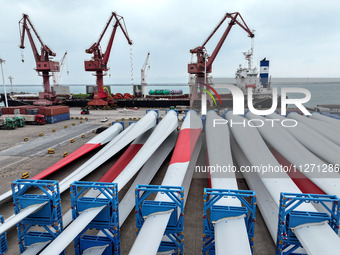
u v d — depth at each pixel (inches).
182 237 398.3
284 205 360.5
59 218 429.4
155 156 837.2
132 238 498.6
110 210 411.5
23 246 438.9
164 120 1064.2
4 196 581.0
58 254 290.7
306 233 331.3
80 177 643.5
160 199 450.0
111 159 984.9
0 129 1717.5
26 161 1002.1
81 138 1419.8
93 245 411.5
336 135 871.7
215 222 372.8
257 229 521.7
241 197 378.3
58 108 2076.8
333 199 349.1
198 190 698.8
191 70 2741.1
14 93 4795.8
